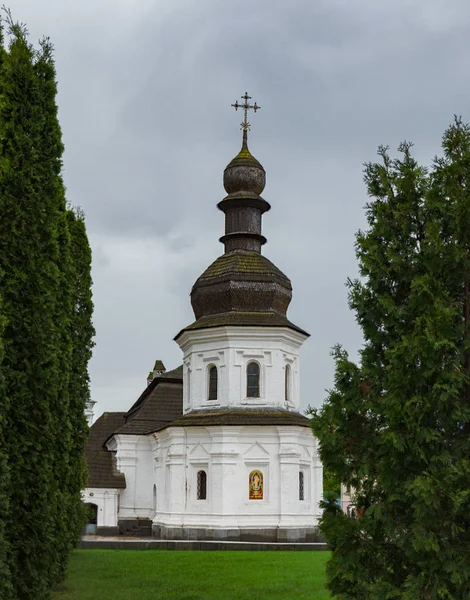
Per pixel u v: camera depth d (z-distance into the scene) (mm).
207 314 46156
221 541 39688
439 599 12023
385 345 13781
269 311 45375
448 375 12367
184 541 37844
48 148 18047
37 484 16078
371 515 13016
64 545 20969
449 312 12562
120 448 51594
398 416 12656
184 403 47156
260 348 44125
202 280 46656
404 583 12422
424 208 13844
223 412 43125
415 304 13062
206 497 42000
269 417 42500
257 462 41719
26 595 15742
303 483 42875
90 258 29750
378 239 14172
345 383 13969
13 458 15766
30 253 16625
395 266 13656
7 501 14297
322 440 13656
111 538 45469
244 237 47906
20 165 17094
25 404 16125
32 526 15875
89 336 28797
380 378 13594
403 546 12492
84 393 28281
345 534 13164
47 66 18484
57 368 17359
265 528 40844
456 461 12375
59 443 19109
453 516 12078
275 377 43969
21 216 16688
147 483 51375
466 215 13219
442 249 13141
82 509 28750
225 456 41469
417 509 12031
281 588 21672
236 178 48656
